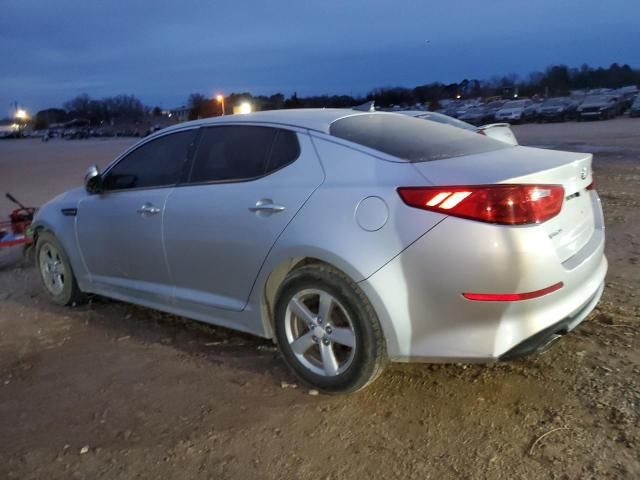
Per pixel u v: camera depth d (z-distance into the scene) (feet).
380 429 10.17
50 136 341.21
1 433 10.98
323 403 11.14
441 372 11.82
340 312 11.00
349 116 12.57
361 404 10.96
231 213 12.32
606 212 26.04
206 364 13.23
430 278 9.78
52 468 9.86
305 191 11.28
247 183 12.39
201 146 13.66
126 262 15.12
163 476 9.47
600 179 37.83
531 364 11.86
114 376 12.95
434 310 9.88
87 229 16.02
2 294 19.69
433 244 9.71
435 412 10.50
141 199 14.47
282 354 11.93
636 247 19.84
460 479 8.79
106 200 15.49
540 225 9.62
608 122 126.31
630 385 10.78
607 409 10.11
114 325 16.03
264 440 10.16
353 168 11.00
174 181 14.02
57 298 17.83
